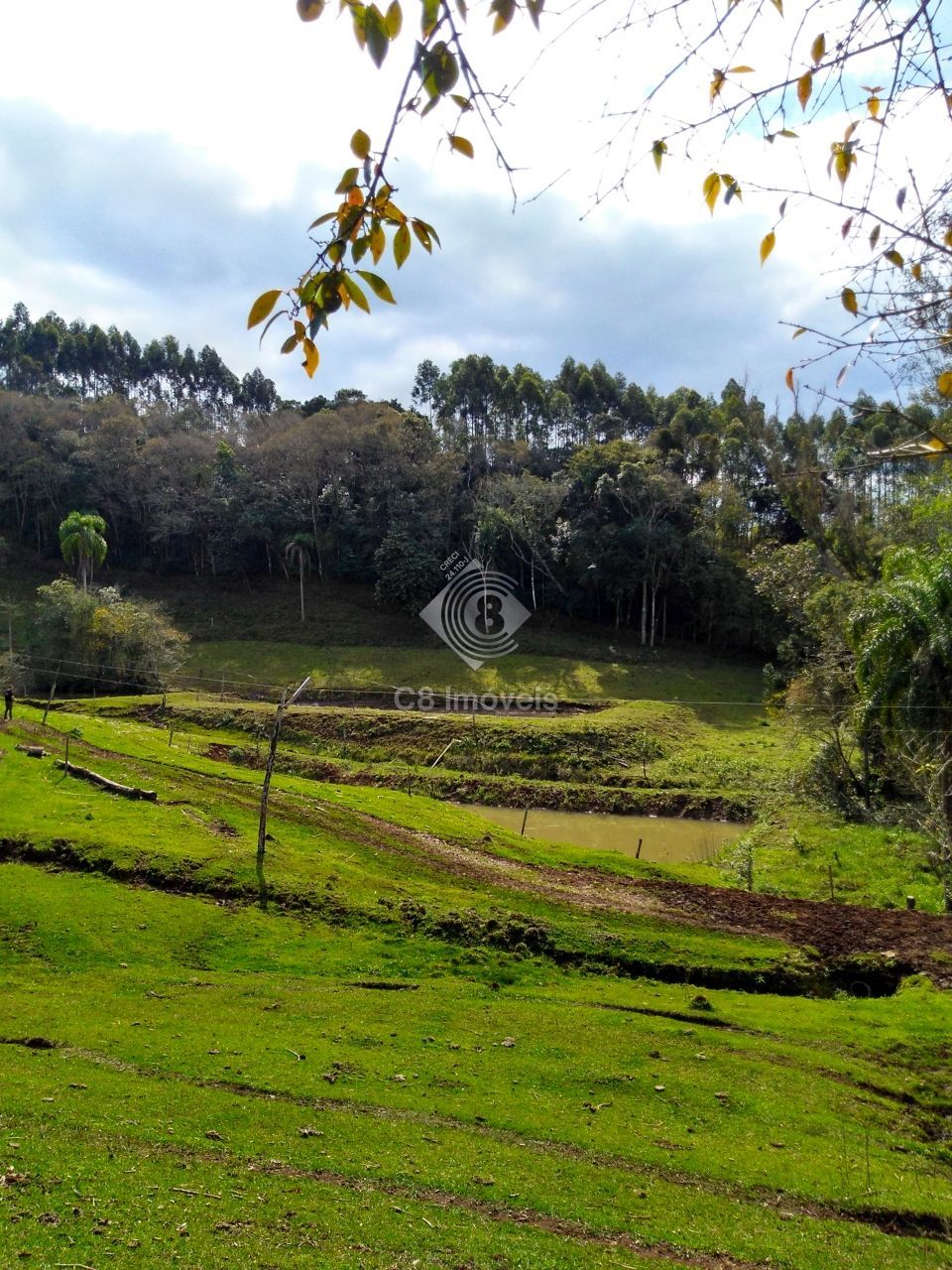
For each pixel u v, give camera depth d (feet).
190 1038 47.70
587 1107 43.34
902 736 93.30
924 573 95.40
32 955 59.00
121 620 189.26
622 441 250.78
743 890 88.58
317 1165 34.83
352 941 67.62
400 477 257.75
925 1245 33.88
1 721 121.08
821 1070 50.01
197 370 382.42
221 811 95.14
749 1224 33.83
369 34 9.73
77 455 263.49
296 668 209.87
